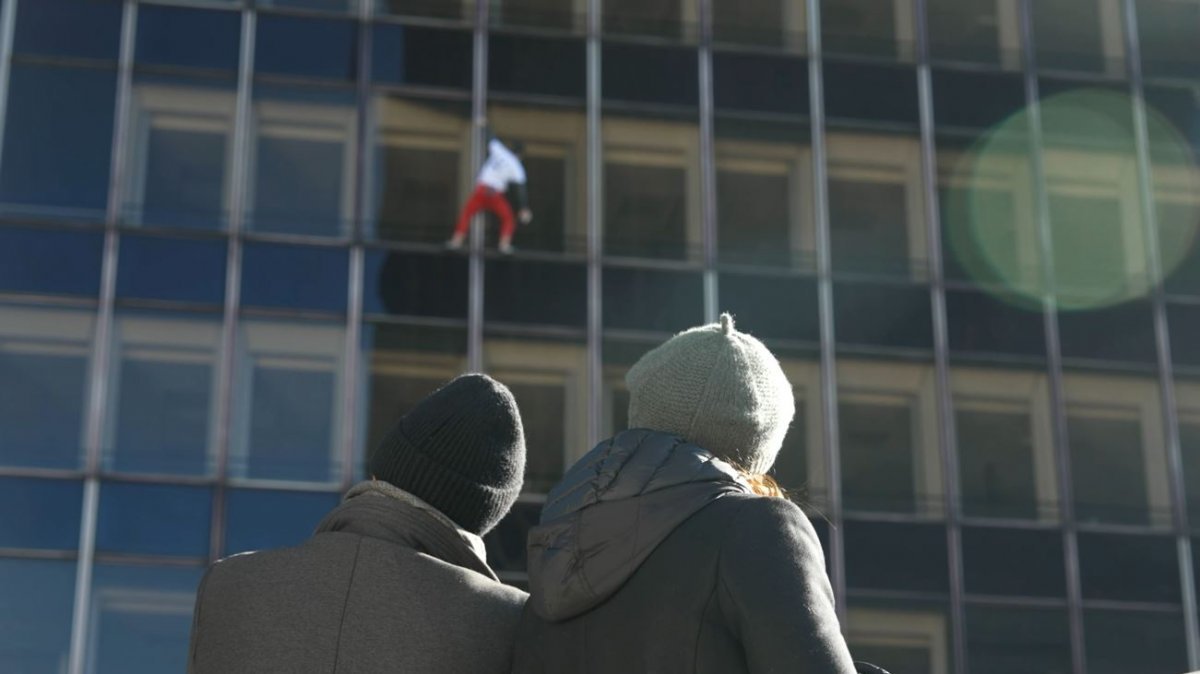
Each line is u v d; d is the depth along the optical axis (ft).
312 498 85.97
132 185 89.15
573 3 95.50
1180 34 100.12
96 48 90.68
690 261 92.48
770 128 95.35
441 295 89.92
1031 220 96.12
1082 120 98.12
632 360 90.53
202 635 12.25
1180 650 90.12
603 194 92.73
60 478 84.28
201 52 91.71
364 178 91.25
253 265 88.99
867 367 92.53
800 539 9.51
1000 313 94.48
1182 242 96.73
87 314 86.99
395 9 94.02
